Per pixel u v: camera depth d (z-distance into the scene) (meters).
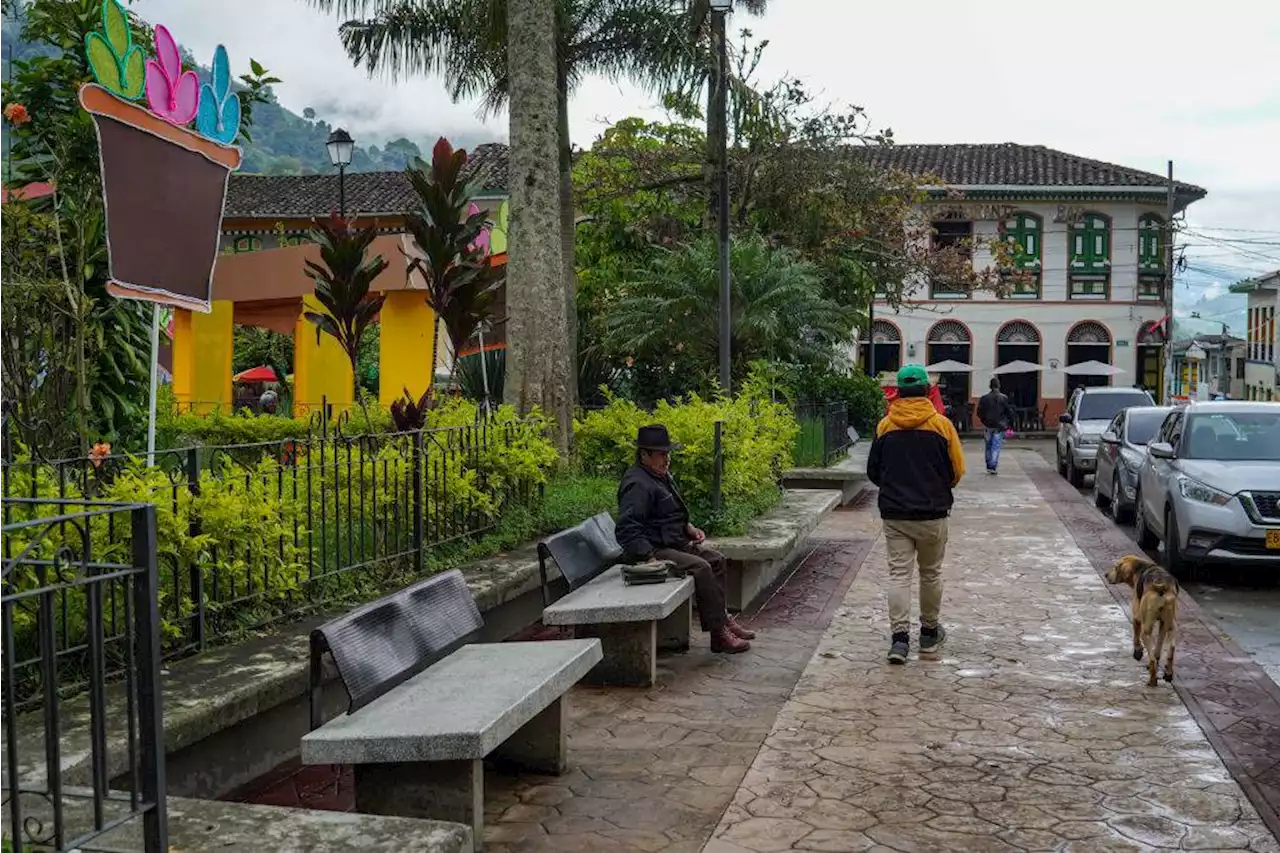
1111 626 8.77
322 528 6.60
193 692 4.87
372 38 17.84
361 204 36.25
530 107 11.61
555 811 5.00
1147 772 5.48
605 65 18.89
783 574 11.21
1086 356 46.12
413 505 7.68
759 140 21.88
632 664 7.07
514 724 4.64
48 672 3.06
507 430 9.27
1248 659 7.81
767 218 23.56
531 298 11.60
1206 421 12.33
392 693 4.86
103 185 6.48
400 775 4.57
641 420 11.22
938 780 5.37
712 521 9.58
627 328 19.39
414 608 5.30
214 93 7.42
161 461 8.66
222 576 5.82
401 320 18.09
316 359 19.20
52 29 8.98
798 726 6.21
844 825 4.82
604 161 24.38
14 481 5.24
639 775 5.47
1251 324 59.59
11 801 2.95
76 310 7.78
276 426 14.75
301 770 5.47
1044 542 13.25
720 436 9.70
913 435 7.69
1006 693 6.88
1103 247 45.72
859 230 23.86
